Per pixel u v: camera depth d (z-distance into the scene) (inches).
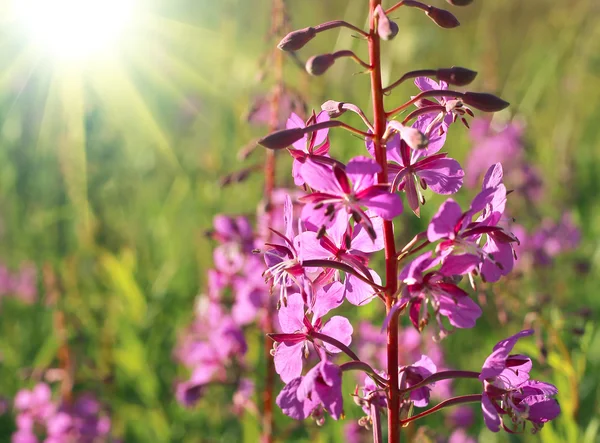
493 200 12.6
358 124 29.9
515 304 21.3
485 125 32.2
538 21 42.6
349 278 13.4
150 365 26.1
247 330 21.5
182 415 25.7
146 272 31.4
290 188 22.5
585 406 21.6
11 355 28.4
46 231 34.5
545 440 19.2
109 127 37.4
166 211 33.5
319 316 13.4
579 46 40.1
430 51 37.3
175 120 43.9
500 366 12.7
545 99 41.6
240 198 32.2
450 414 22.8
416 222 27.0
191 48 42.8
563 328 20.0
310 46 39.8
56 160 36.6
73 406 23.9
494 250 12.7
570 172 33.9
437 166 13.4
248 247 22.0
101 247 31.1
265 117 24.2
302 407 12.7
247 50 35.4
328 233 13.3
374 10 13.0
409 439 20.7
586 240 31.7
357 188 12.6
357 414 21.8
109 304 28.3
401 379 13.3
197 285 29.6
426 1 39.8
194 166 39.0
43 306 30.5
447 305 12.5
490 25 37.2
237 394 21.2
